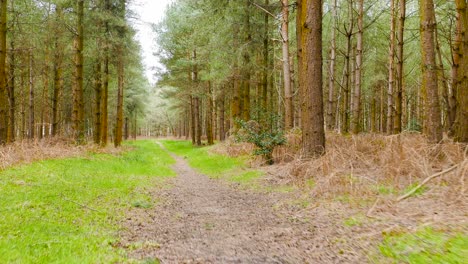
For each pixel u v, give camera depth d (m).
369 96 30.81
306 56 9.22
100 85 19.45
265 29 16.48
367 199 6.07
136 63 19.73
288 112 13.81
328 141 11.35
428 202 5.29
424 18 8.06
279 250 4.21
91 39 17.72
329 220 5.30
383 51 21.69
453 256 3.24
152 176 11.66
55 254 3.83
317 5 9.08
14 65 18.05
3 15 11.33
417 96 31.20
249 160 13.33
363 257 3.71
